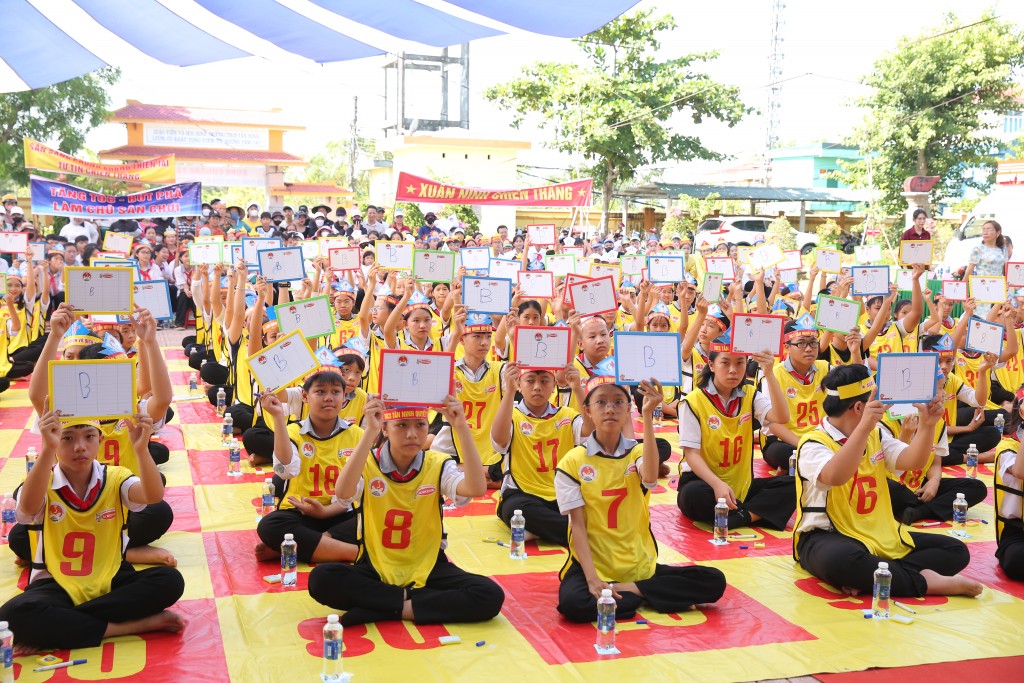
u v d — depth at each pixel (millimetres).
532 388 7547
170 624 5574
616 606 5766
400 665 5172
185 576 6543
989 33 31656
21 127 31656
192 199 22188
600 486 6004
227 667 5145
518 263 13758
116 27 11930
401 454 5793
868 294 12750
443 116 44281
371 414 5582
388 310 10789
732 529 7746
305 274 11703
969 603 6180
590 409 6070
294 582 6402
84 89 32156
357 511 6805
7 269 14828
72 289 6738
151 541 6977
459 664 5195
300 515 6820
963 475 9570
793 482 7910
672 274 13336
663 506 8406
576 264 15016
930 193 33562
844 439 6367
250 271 13961
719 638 5594
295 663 5207
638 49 32500
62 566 5477
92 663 5152
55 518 5469
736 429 7793
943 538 6512
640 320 10961
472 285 9953
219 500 8336
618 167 33625
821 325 10078
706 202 44875
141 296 8812
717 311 10992
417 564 5883
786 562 6984
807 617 5926
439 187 23594
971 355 11453
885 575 5895
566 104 32750
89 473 5551
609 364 6938
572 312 9570
